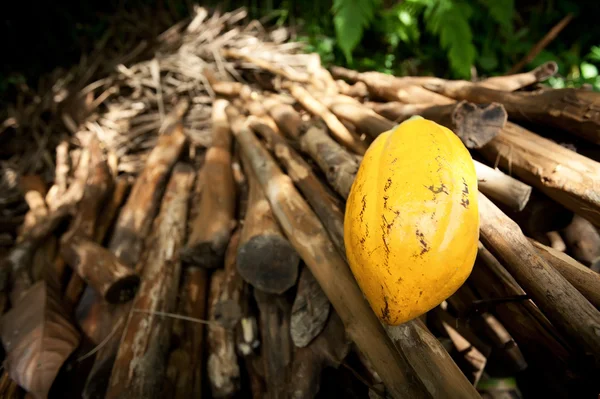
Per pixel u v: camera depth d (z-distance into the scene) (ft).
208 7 3.78
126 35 3.64
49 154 2.66
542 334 1.08
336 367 1.19
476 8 3.16
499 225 0.97
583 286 0.90
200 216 1.61
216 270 1.61
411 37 3.25
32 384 1.26
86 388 1.27
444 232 0.78
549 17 3.34
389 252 0.79
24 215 2.24
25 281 1.64
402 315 0.82
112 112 2.83
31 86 3.45
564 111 1.26
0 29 3.50
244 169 1.95
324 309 1.21
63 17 3.65
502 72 3.16
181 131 2.38
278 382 1.19
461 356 1.29
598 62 3.06
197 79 2.94
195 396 1.27
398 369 0.96
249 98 2.47
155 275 1.48
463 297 1.24
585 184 1.06
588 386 0.93
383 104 1.97
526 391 1.31
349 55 2.81
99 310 1.50
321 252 1.19
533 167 1.19
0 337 1.43
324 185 1.55
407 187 0.81
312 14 3.62
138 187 1.96
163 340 1.30
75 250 1.62
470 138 1.23
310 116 2.18
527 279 0.88
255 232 1.32
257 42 3.34
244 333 1.34
